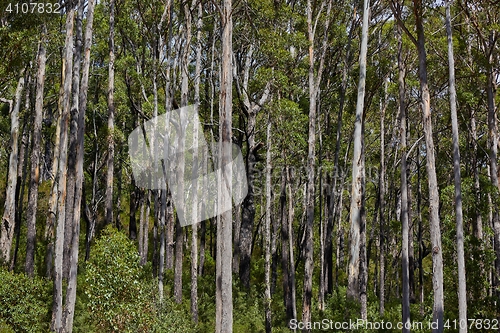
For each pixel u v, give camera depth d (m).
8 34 15.94
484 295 18.70
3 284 13.96
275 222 22.84
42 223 26.41
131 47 23.72
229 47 10.48
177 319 15.52
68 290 13.38
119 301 13.68
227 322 9.82
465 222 20.34
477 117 27.23
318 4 20.50
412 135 30.80
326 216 28.69
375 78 20.42
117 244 13.91
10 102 20.47
